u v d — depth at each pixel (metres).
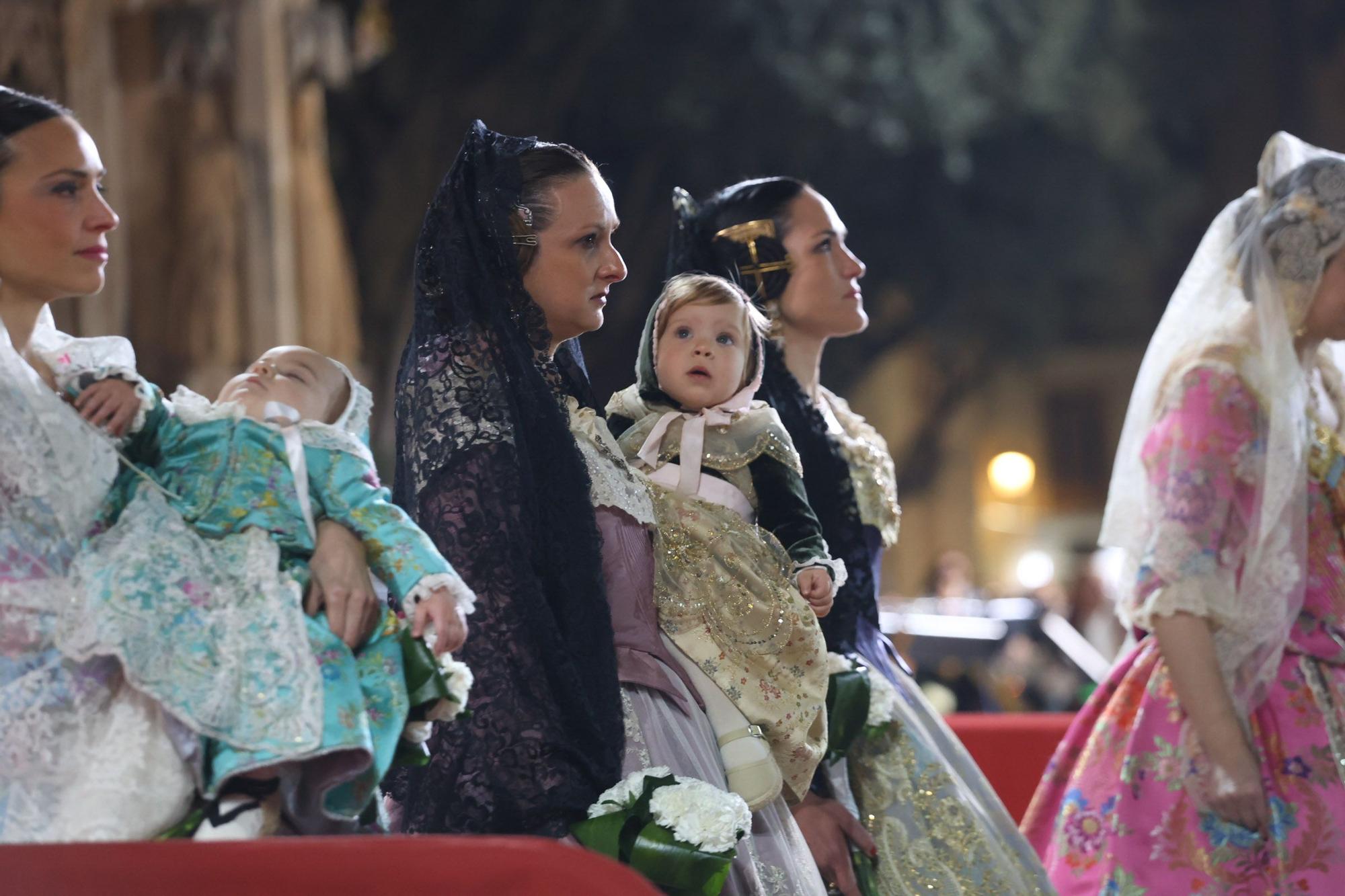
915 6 49.06
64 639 5.68
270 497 6.09
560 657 6.63
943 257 52.91
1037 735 12.93
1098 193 55.22
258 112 23.30
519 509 6.71
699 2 45.47
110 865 5.00
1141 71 55.69
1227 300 9.08
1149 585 8.60
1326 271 8.84
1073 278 56.16
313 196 24.91
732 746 7.30
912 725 8.66
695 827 6.54
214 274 22.78
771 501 7.85
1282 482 8.51
